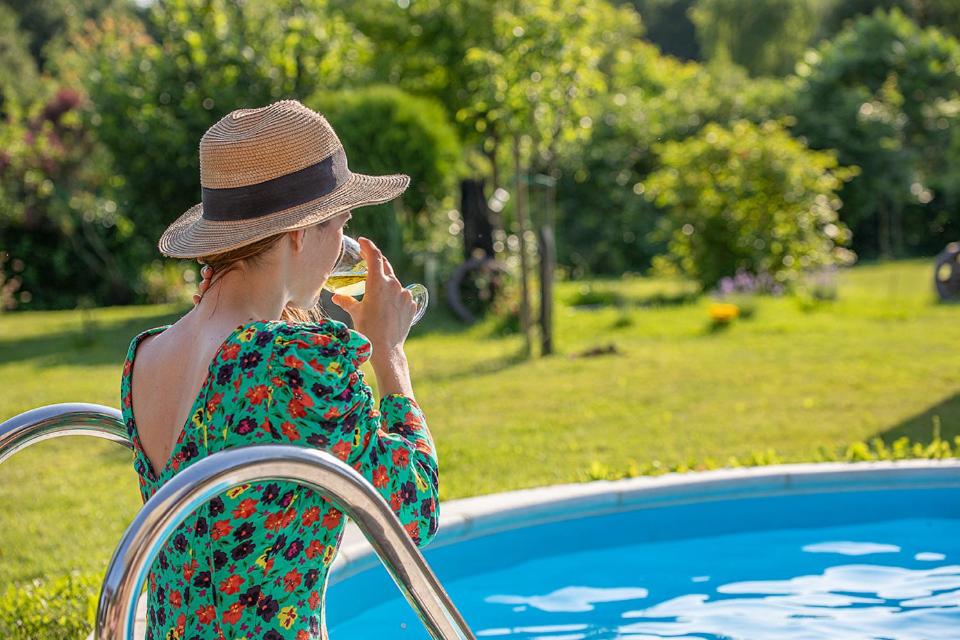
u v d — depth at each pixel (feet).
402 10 57.21
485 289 46.62
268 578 5.44
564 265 80.43
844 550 15.83
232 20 54.80
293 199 5.60
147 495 5.88
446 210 52.70
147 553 4.64
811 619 13.10
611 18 61.72
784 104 90.38
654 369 32.12
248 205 5.57
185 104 53.26
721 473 17.15
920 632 12.57
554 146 40.57
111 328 51.08
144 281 69.31
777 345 36.22
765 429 23.25
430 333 43.57
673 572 15.17
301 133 5.64
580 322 44.42
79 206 67.21
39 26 138.92
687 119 84.74
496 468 20.18
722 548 16.21
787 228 54.29
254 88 54.29
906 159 87.86
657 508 16.62
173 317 54.80
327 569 5.74
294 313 6.36
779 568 15.16
